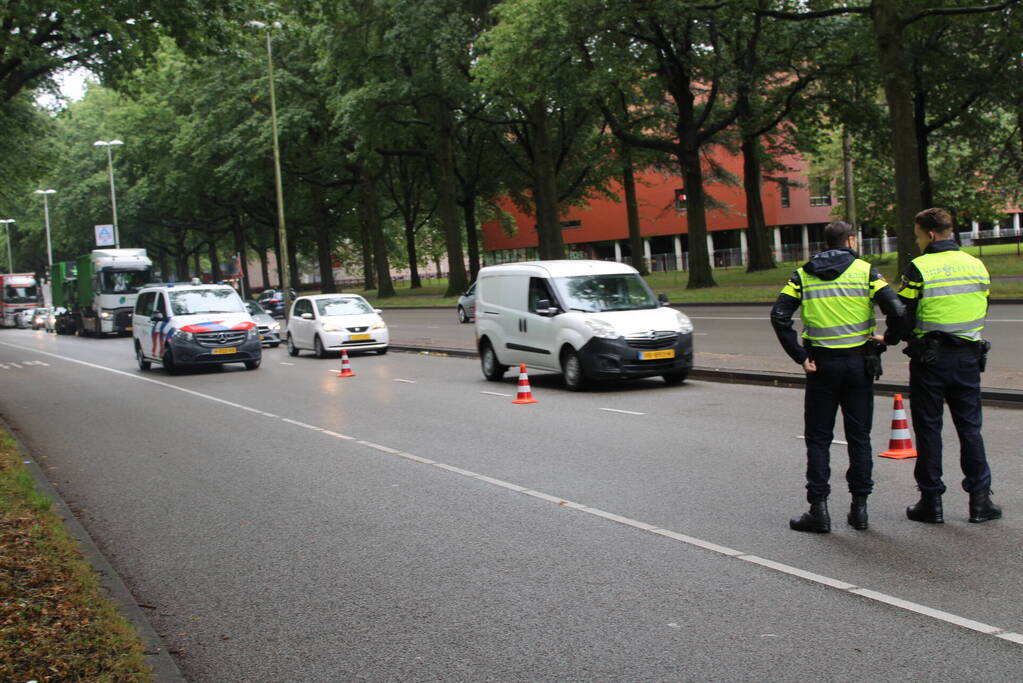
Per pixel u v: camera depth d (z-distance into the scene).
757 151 45.25
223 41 19.58
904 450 8.64
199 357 22.00
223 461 10.28
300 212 60.31
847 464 8.49
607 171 52.44
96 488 9.10
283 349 30.56
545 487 8.15
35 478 9.10
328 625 5.02
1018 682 3.91
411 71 42.56
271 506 7.97
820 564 5.63
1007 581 5.16
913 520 6.53
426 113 47.91
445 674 4.29
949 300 6.29
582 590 5.38
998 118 37.91
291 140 49.28
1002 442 8.91
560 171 52.75
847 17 32.53
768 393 13.44
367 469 9.41
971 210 49.62
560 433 11.01
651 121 46.28
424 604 5.28
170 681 4.14
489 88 33.94
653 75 37.78
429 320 38.84
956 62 32.38
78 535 6.90
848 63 33.78
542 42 30.64
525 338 16.27
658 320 14.91
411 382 17.88
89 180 64.62
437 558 6.17
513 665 4.35
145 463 10.38
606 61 30.91
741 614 4.86
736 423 10.97
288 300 41.88
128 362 27.66
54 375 23.69
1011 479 7.48
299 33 21.52
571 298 15.52
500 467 9.14
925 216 6.48
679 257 73.88
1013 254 46.62
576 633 4.71
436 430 11.71
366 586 5.66
